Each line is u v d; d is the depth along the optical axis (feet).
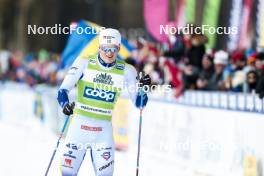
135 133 71.05
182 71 68.54
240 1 74.49
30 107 101.96
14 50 175.32
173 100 65.62
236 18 75.20
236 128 52.11
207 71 66.03
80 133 37.42
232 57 65.92
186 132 60.44
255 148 49.37
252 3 72.33
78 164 38.01
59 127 85.10
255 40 71.92
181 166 61.05
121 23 158.20
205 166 56.90
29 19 175.94
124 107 73.77
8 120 114.42
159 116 65.87
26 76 116.26
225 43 76.48
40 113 96.32
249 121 50.16
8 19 189.57
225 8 76.74
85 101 37.42
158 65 72.18
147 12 82.23
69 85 36.83
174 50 70.90
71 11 158.40
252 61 60.18
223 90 63.41
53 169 58.49
